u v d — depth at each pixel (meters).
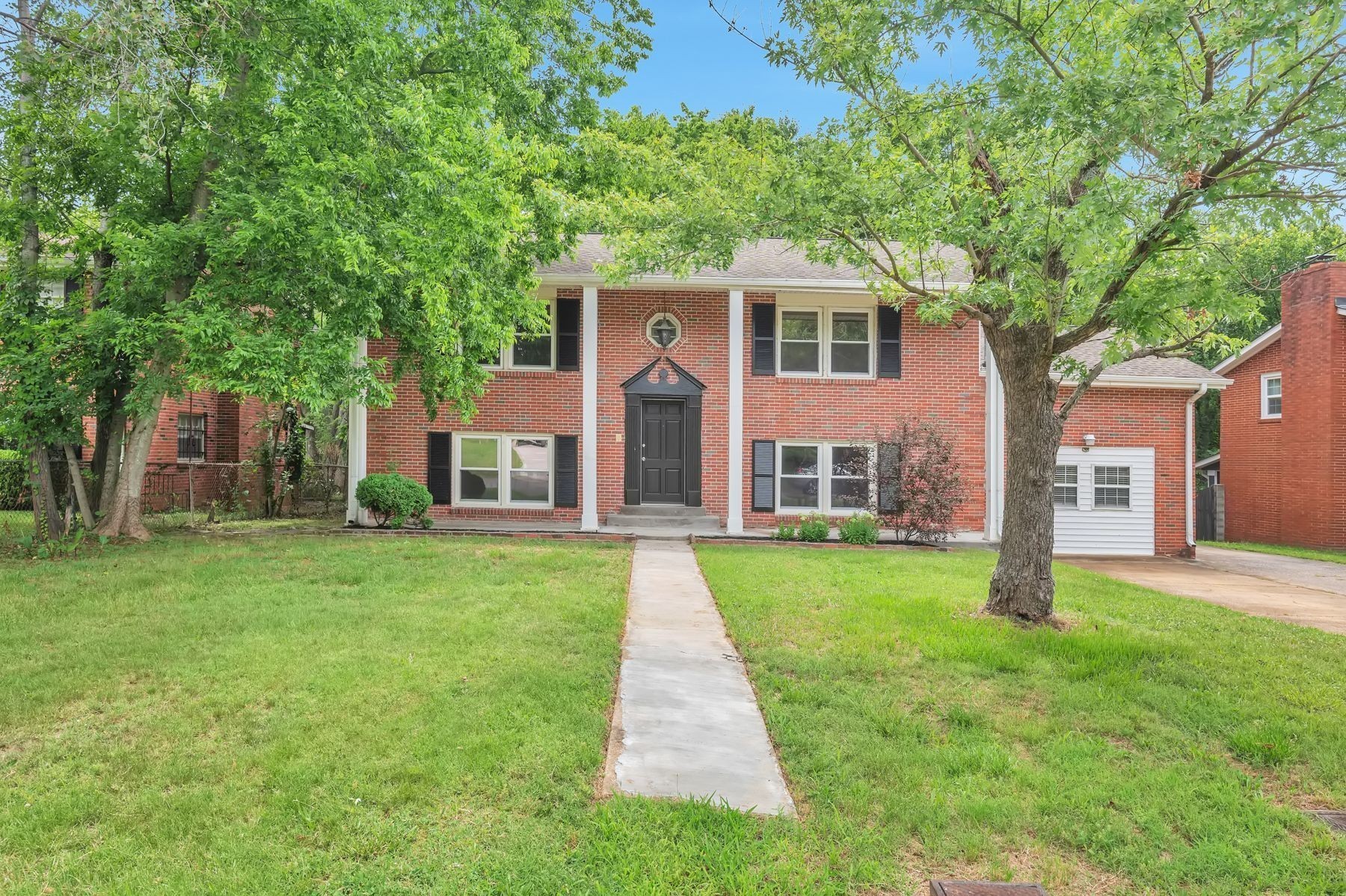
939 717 5.38
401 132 10.40
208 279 11.45
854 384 16.58
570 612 7.67
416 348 12.76
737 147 10.22
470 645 6.43
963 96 7.98
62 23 10.28
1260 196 6.66
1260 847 3.78
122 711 4.96
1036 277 7.05
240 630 6.80
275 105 10.41
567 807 3.85
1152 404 16.75
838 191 8.55
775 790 4.16
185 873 3.21
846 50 8.00
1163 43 6.71
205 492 19.66
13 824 3.56
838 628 7.48
